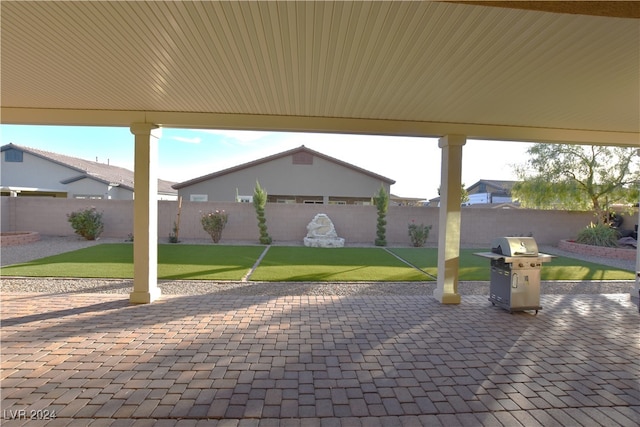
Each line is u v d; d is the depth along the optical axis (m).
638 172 12.80
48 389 2.99
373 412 2.78
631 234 13.94
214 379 3.22
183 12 2.62
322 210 14.52
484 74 3.68
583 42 2.97
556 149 14.21
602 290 7.00
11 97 4.63
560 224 14.59
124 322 4.64
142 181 5.45
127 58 3.44
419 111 5.04
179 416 2.67
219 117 5.33
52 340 4.01
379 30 2.87
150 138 5.38
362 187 20.75
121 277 7.14
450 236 5.85
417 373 3.43
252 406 2.82
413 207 14.63
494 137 5.76
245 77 3.90
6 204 13.67
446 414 2.77
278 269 8.46
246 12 2.62
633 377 3.43
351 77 3.86
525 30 2.82
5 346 3.83
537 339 4.35
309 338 4.25
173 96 4.57
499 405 2.91
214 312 5.14
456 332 4.54
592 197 13.70
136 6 2.54
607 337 4.45
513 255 5.25
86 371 3.31
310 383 3.19
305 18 2.70
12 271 7.57
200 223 14.34
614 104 4.51
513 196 15.99
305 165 20.53
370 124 5.49
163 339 4.11
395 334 4.44
